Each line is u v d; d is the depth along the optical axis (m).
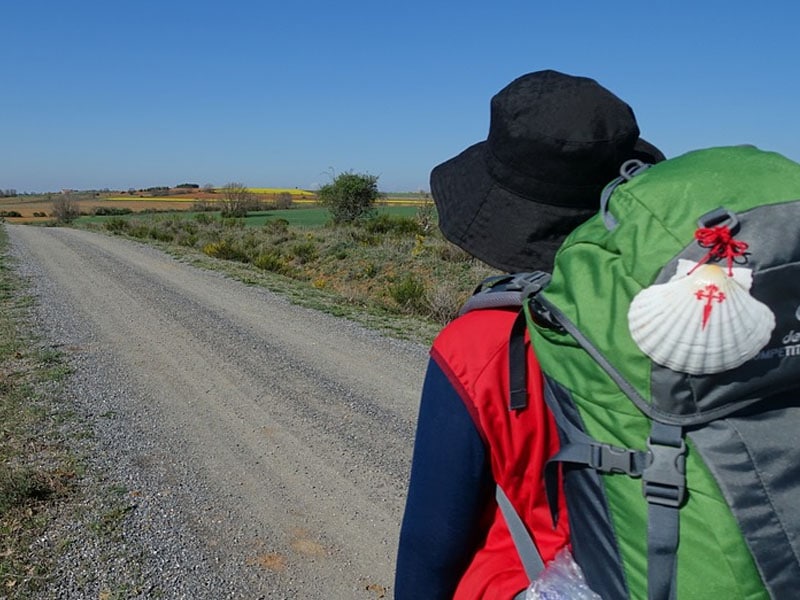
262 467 4.77
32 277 14.74
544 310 1.00
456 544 1.11
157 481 4.45
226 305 11.60
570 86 1.14
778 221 0.87
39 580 3.27
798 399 0.90
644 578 0.89
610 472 0.92
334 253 21.41
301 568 3.53
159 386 6.64
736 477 0.85
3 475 4.29
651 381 0.88
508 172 1.15
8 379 6.69
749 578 0.84
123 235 33.72
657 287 0.88
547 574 1.01
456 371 1.08
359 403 6.26
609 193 1.03
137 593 3.21
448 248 19.28
